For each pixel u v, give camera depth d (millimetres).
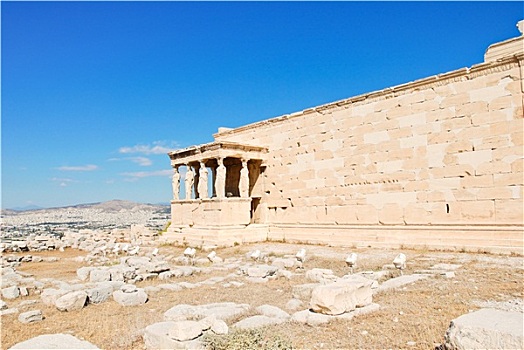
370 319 9078
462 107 20484
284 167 29812
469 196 20031
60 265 23172
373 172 24062
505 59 18984
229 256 22688
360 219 24594
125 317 10641
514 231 18500
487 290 11305
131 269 16500
